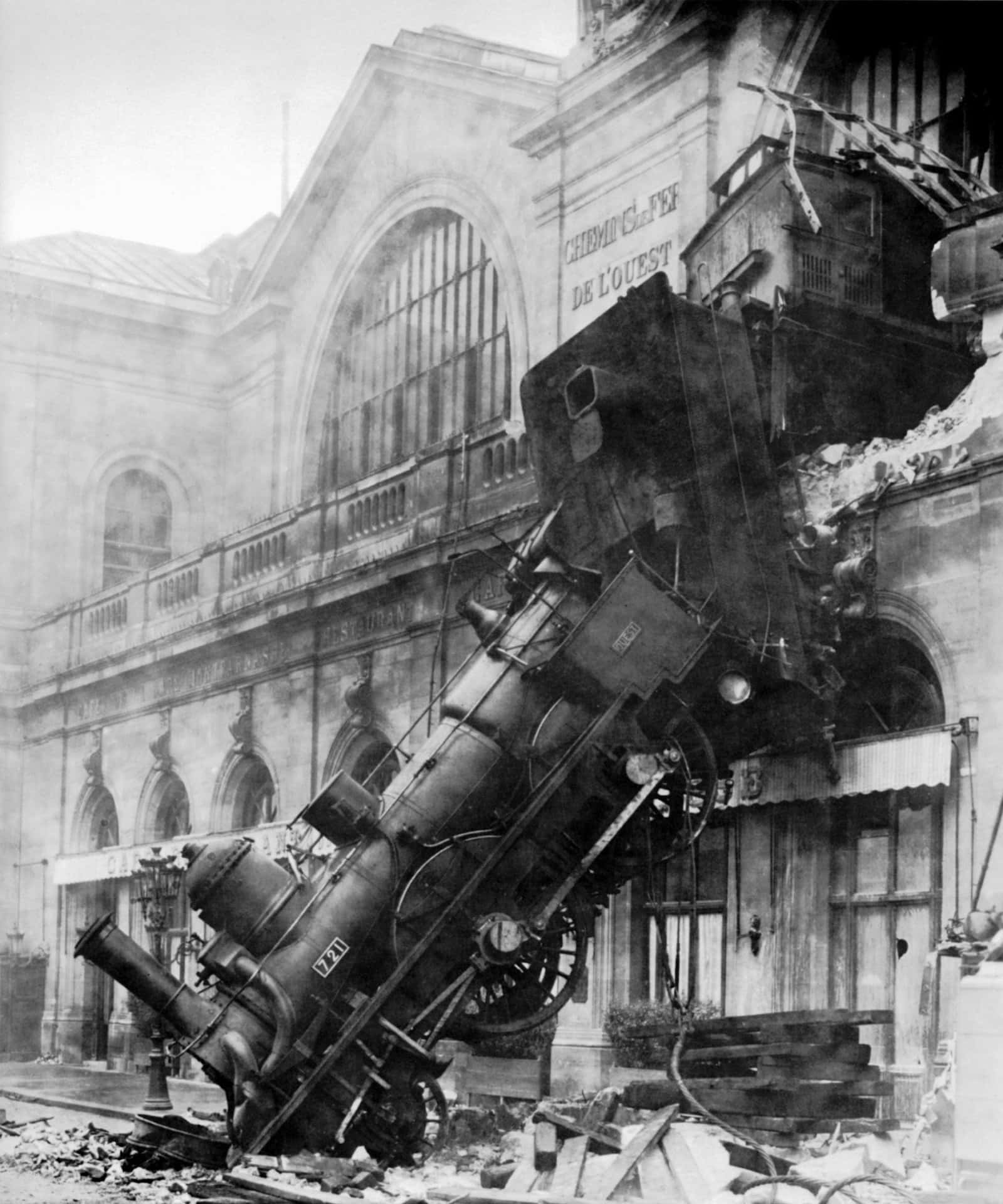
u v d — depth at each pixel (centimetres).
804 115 1916
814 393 1669
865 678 1633
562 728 1465
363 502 2619
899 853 1563
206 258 4091
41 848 3638
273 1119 1386
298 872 1473
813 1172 1190
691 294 1822
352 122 3003
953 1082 1270
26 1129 1833
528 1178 1242
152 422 3834
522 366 2527
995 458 1459
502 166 2617
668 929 1864
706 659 1480
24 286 3759
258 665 2842
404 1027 1429
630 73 2195
